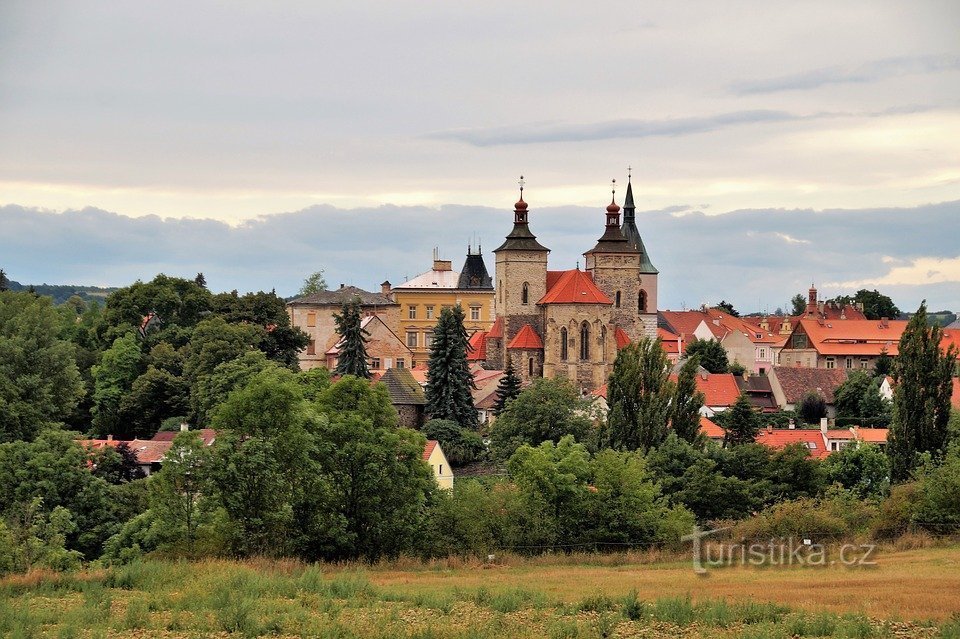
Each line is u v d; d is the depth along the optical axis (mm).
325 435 106625
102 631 63281
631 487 114625
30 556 94438
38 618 66312
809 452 142125
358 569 97188
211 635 63531
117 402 196000
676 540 112750
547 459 114312
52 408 156750
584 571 96438
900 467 141250
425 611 70250
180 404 190875
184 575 80625
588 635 62875
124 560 101125
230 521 100750
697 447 147375
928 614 66312
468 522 108625
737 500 129750
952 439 138625
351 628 63781
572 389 188125
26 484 115250
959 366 173000
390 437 106938
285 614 67062
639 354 161125
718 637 62594
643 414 158125
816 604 69812
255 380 107188
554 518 112812
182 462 101625
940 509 113875
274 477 101562
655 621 66562
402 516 106000
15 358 162125
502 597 73062
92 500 117312
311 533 102312
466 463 182375
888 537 114438
